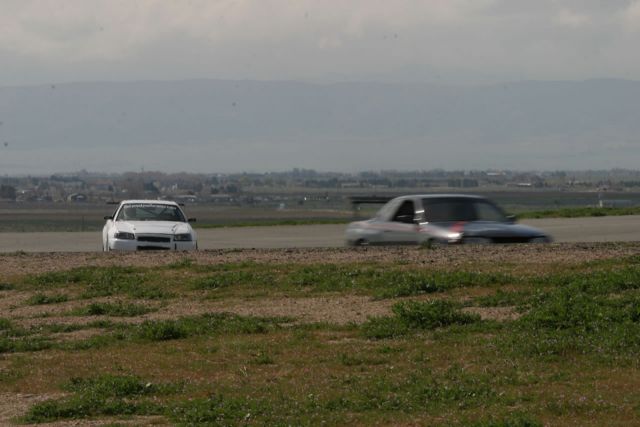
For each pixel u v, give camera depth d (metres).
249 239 75.62
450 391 21.78
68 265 46.41
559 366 24.09
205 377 24.80
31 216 177.75
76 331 32.22
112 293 39.06
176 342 29.55
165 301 37.25
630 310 28.80
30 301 37.88
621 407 20.11
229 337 30.03
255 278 40.41
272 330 30.77
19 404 22.81
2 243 75.06
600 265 40.72
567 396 21.08
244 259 46.84
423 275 38.34
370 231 53.12
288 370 25.19
